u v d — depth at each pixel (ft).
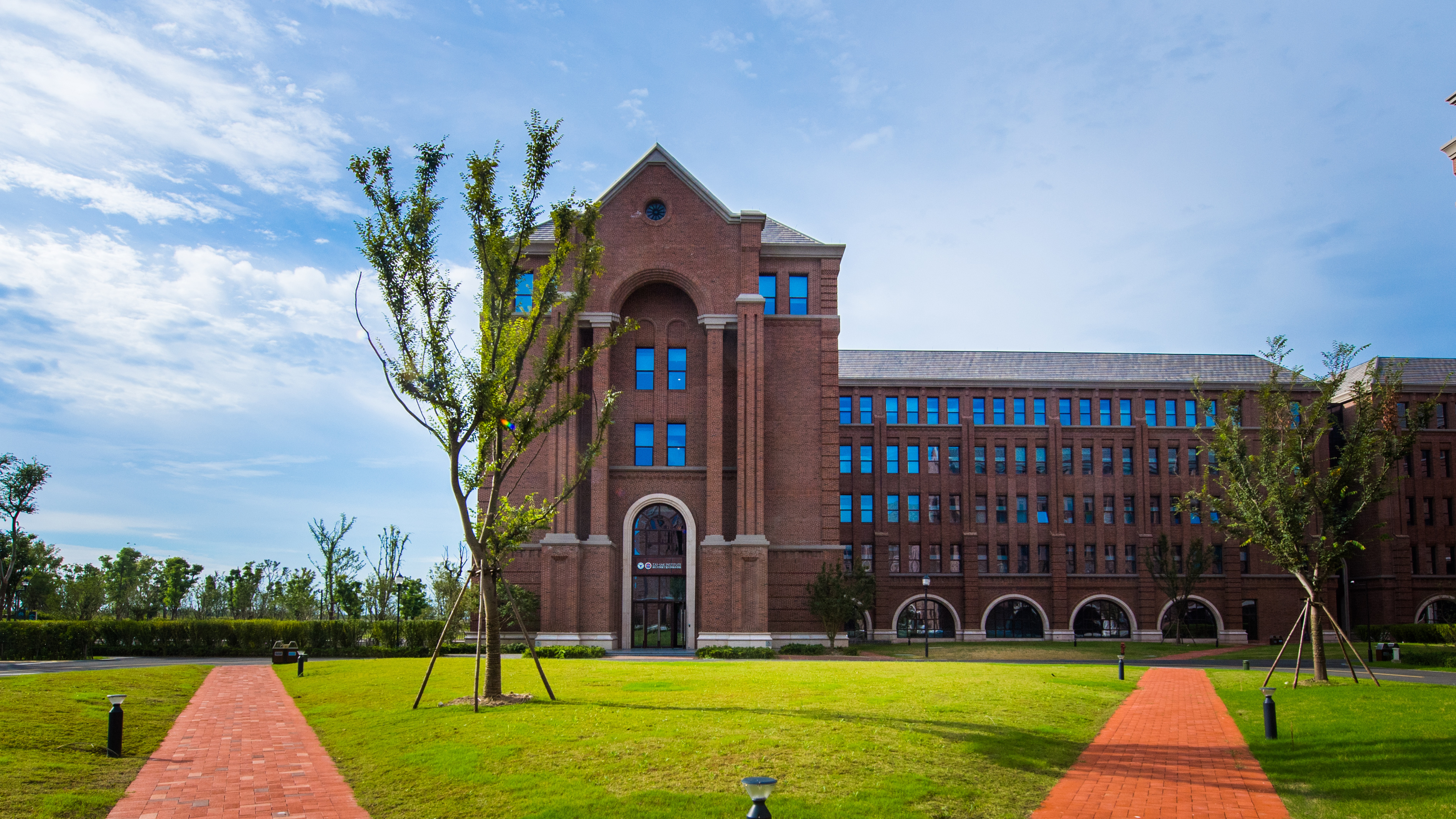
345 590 183.83
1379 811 42.11
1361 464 92.02
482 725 61.31
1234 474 97.71
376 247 72.95
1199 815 42.65
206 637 159.94
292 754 57.21
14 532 188.75
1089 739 61.98
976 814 42.22
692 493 161.99
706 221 164.96
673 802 42.78
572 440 156.66
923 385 233.96
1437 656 128.57
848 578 166.30
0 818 41.37
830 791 44.39
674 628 159.94
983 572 226.99
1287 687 89.71
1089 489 231.50
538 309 78.38
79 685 83.76
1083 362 244.63
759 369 160.25
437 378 72.90
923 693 77.10
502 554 80.89
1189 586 206.28
